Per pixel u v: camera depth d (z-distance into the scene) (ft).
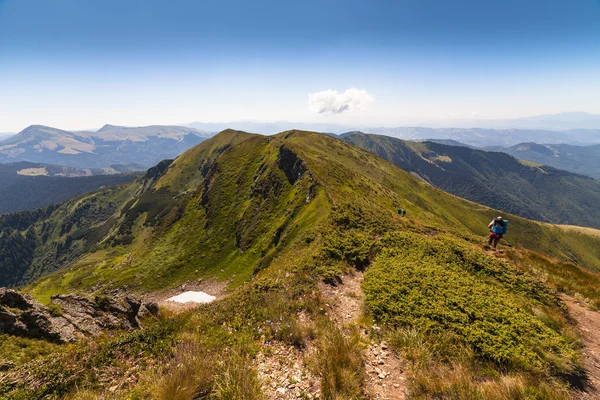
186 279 292.61
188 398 19.31
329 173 284.82
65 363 23.82
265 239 273.13
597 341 32.30
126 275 323.57
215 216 364.79
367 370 24.09
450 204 640.99
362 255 53.11
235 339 27.73
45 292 352.90
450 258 50.83
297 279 44.42
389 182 508.12
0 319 42.86
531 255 63.57
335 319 33.55
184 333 28.02
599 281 51.72
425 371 23.41
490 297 36.40
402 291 37.58
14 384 21.42
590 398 22.88
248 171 408.05
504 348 26.32
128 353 25.62
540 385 22.08
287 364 24.45
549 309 37.52
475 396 20.48
